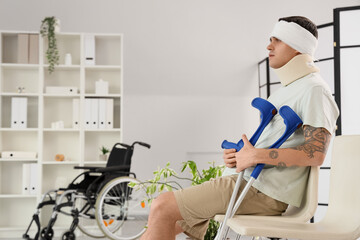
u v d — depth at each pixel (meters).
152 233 1.73
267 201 1.75
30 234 4.72
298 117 1.67
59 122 4.96
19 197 4.96
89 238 4.45
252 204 1.75
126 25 5.86
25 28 5.66
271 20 5.99
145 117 5.89
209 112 5.95
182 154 5.90
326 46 4.78
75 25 5.77
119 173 4.40
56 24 4.95
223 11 5.96
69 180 5.08
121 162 4.57
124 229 4.75
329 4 5.99
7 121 5.07
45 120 5.13
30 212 5.00
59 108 5.15
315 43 1.84
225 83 5.97
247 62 5.98
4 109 5.07
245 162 1.67
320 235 1.47
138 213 5.66
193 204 1.73
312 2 6.00
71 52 5.19
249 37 5.98
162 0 5.90
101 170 4.23
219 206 1.74
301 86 1.77
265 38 5.99
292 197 1.71
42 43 4.95
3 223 4.97
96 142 5.19
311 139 1.67
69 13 5.76
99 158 5.11
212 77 5.96
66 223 5.01
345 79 4.09
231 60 5.98
